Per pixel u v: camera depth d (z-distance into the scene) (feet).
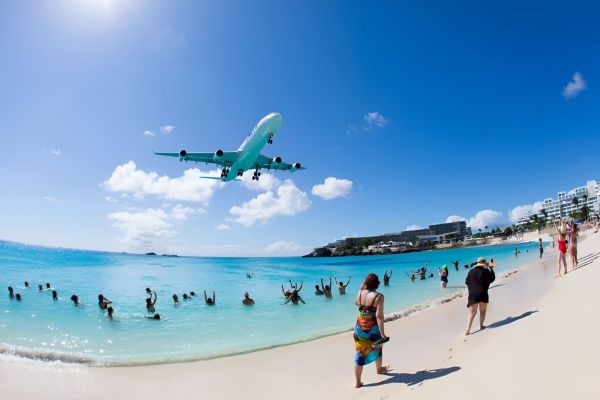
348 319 47.96
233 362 28.76
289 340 36.35
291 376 24.32
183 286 92.73
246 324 45.85
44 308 55.98
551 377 14.15
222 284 99.09
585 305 24.75
